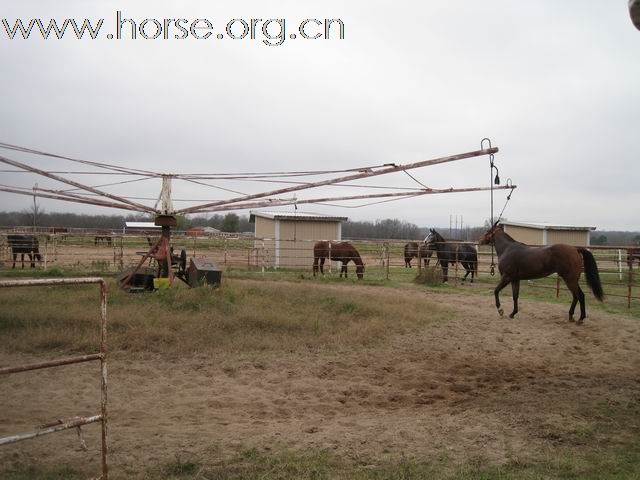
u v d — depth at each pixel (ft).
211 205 46.98
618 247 44.01
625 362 27.76
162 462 14.30
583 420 17.51
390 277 73.61
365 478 13.25
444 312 41.78
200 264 44.09
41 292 41.27
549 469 13.82
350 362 26.73
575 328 36.68
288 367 25.59
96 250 110.52
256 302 38.09
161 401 20.45
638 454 14.76
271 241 84.64
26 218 215.92
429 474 13.52
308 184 44.45
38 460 14.35
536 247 39.81
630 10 12.65
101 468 13.75
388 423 17.98
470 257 65.72
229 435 16.63
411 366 26.43
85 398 20.34
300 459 14.51
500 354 29.43
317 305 39.27
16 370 11.07
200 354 26.94
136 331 29.01
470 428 17.12
